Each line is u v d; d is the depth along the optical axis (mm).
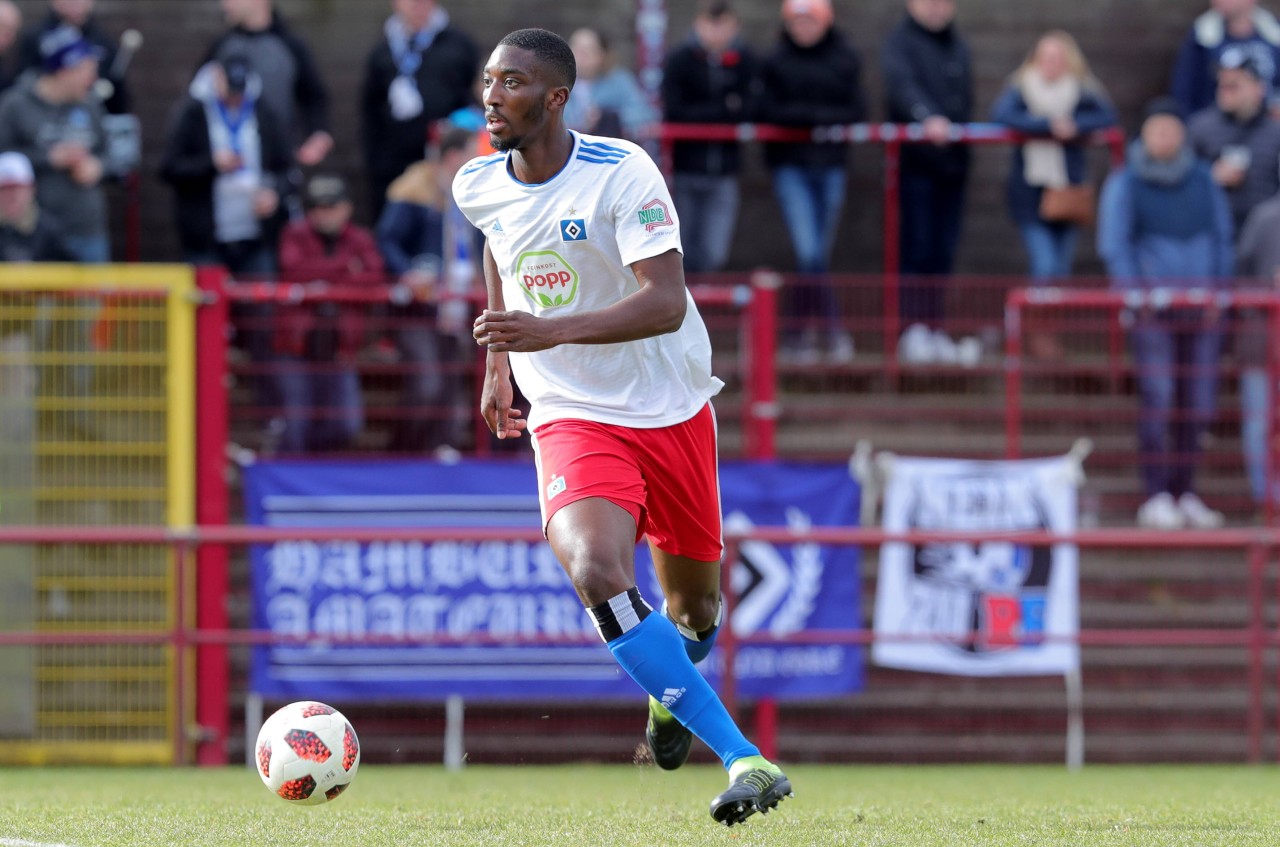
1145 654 37312
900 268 42406
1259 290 38438
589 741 34844
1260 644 32469
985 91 50594
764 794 15453
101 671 33938
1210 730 36969
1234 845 16062
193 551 34156
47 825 17922
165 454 35094
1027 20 50938
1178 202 40844
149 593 34250
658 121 45656
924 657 34781
